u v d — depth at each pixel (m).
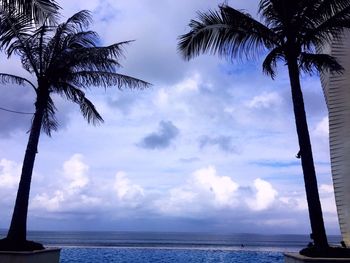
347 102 14.05
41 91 12.42
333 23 10.88
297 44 10.98
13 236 11.06
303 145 10.29
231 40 11.36
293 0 10.85
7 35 11.95
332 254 9.23
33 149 11.99
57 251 12.35
